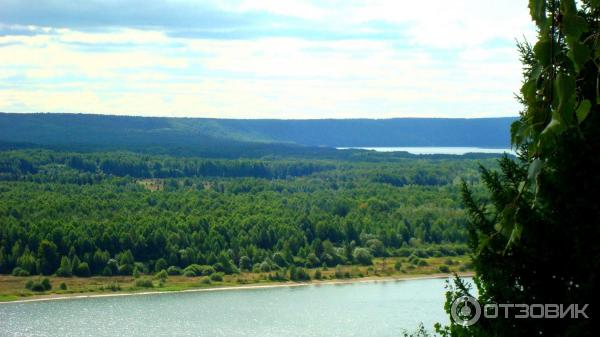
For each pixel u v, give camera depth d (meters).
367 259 136.00
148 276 120.00
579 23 3.86
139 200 184.50
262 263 128.38
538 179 4.24
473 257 11.95
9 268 118.00
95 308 96.31
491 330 12.20
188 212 174.12
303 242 143.25
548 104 4.03
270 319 87.25
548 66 3.96
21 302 100.75
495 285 11.75
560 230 10.95
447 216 171.25
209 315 90.62
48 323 86.50
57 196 181.88
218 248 134.75
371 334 77.19
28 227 133.50
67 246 121.88
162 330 82.50
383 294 103.06
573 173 10.56
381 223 161.12
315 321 85.00
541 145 4.00
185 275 122.00
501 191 11.45
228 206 181.62
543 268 11.39
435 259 137.38
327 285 115.06
